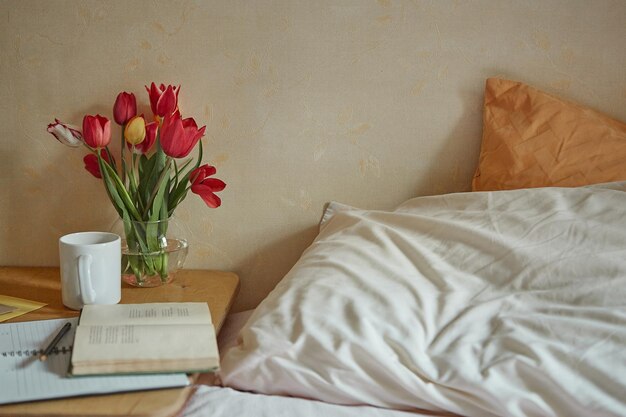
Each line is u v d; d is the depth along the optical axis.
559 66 1.22
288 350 0.83
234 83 1.25
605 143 1.13
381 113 1.25
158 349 0.82
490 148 1.20
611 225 0.95
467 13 1.21
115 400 0.76
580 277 0.89
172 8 1.23
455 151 1.26
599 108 1.23
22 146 1.28
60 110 1.27
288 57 1.24
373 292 0.91
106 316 0.93
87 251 1.01
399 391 0.81
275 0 1.22
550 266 0.91
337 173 1.28
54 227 1.32
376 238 1.05
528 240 0.97
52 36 1.24
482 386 0.77
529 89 1.20
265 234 1.31
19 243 1.33
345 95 1.25
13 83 1.26
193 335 0.86
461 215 1.06
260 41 1.23
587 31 1.21
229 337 1.15
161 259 1.17
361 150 1.27
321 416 0.77
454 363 0.80
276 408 0.78
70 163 1.29
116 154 1.28
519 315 0.85
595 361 0.77
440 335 0.85
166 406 0.75
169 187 1.15
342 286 0.93
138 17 1.23
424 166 1.27
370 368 0.81
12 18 1.23
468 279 0.95
